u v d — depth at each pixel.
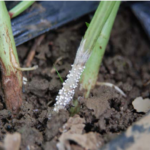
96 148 0.14
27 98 0.18
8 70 0.15
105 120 0.16
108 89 0.18
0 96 0.17
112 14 0.16
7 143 0.13
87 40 0.15
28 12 0.20
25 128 0.15
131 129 0.14
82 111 0.16
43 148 0.14
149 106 0.17
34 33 0.20
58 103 0.16
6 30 0.15
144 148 0.13
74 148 0.14
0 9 0.15
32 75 0.20
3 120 0.16
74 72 0.15
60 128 0.15
